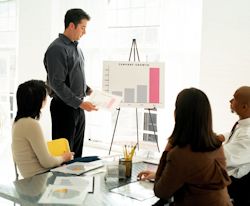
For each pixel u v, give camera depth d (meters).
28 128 2.12
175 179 1.46
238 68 3.25
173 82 3.71
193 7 3.55
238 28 3.21
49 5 4.44
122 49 4.18
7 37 5.08
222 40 3.30
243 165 2.23
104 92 3.20
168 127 3.76
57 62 2.94
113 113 4.25
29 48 4.65
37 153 2.11
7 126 5.08
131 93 3.47
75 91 3.15
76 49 3.15
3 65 5.09
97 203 1.58
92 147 4.48
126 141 3.88
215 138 1.52
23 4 4.62
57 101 3.10
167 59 3.74
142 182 1.92
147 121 4.01
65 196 1.64
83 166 2.16
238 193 2.25
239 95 2.21
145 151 3.71
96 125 4.42
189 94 1.48
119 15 4.16
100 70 4.28
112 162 2.13
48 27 4.47
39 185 1.80
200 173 1.44
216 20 3.31
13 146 2.19
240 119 2.28
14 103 5.05
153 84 3.47
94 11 4.24
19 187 1.77
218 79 3.36
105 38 4.24
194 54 3.59
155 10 3.89
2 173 4.07
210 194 1.46
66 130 3.13
